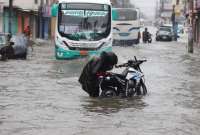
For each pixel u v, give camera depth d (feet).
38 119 43.42
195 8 217.97
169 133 38.63
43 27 261.03
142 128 40.40
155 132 38.93
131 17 195.83
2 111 47.19
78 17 109.70
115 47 185.06
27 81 71.20
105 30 109.91
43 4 251.60
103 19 110.11
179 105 52.70
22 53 115.24
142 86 60.44
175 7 359.46
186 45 210.79
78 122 42.39
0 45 112.47
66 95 58.49
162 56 134.72
